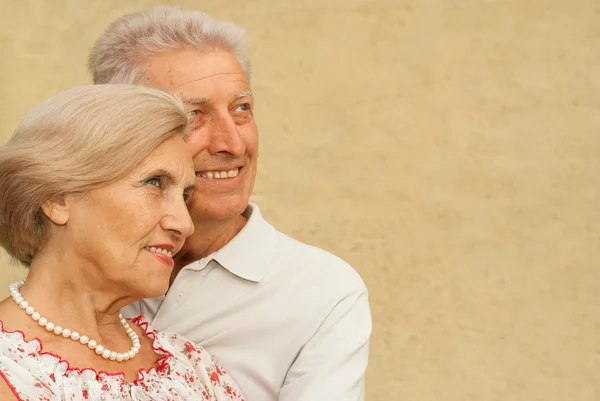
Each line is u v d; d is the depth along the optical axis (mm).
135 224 2500
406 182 6227
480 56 6207
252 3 6289
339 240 6219
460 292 6168
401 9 6246
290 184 6254
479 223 6199
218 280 3299
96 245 2490
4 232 2545
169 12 3227
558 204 6188
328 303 3271
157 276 2566
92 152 2457
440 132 6223
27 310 2467
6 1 6320
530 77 6199
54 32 6320
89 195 2482
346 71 6258
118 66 3188
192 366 2883
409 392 6156
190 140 3084
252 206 3477
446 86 6219
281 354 3264
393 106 6238
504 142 6207
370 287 6199
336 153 6246
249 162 3236
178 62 3113
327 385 3172
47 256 2529
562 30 6203
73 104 2500
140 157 2486
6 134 6266
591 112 6191
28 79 6301
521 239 6184
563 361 6145
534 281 6168
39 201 2477
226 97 3111
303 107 6277
